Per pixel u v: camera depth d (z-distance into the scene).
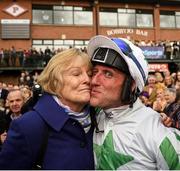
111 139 1.93
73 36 31.08
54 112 1.95
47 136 1.91
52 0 30.81
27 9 30.03
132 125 1.93
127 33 32.19
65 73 1.99
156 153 1.82
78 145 1.96
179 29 33.72
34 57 26.58
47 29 30.56
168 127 2.01
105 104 2.00
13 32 29.61
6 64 26.47
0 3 29.69
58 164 1.88
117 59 1.97
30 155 1.87
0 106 7.92
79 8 31.50
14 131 1.90
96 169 1.95
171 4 33.56
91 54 2.11
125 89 1.98
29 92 6.98
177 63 27.17
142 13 33.03
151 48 26.78
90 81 2.02
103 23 32.03
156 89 7.37
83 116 2.00
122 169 1.86
